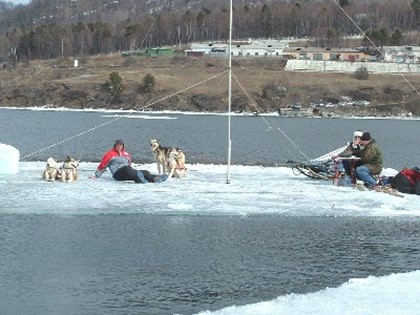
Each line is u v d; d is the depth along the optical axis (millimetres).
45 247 25953
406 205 35531
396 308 18438
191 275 22703
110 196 35750
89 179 41531
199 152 100125
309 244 27281
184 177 43156
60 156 84688
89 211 32219
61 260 24234
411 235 29172
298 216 32875
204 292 20984
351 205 35094
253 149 108438
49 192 36469
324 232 29562
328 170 43500
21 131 146500
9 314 18938
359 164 40750
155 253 25422
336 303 19000
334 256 25438
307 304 18953
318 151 110812
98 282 21828
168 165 42625
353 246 27047
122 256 24906
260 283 21938
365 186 40250
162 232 28938
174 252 25625
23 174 43000
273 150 107375
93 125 173750
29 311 19203
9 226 29406
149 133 144250
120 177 40906
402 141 142875
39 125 171625
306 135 157250
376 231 29938
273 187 40031
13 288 21109
